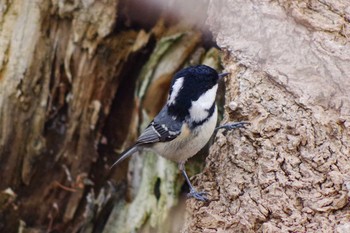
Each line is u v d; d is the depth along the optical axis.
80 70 11.95
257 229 7.55
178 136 8.73
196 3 11.68
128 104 12.59
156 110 12.26
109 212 12.41
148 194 11.80
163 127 8.83
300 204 7.44
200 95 8.48
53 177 12.27
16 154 11.88
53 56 11.69
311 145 7.74
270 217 7.51
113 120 12.62
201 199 8.11
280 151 7.83
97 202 12.45
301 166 7.66
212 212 7.94
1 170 11.86
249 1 9.02
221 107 10.76
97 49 11.91
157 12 11.88
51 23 11.45
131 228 11.84
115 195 12.40
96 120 12.32
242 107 8.30
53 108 12.06
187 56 12.09
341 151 7.64
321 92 8.12
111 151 12.66
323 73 8.27
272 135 7.99
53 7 11.30
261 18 8.83
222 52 9.23
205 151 11.07
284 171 7.71
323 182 7.48
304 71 8.35
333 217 7.22
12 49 11.27
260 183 7.71
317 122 7.88
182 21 11.98
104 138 12.59
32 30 11.29
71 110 12.14
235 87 8.55
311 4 8.88
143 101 12.24
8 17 11.13
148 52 12.38
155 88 12.19
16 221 12.13
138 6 11.73
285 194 7.54
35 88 11.63
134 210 11.92
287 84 8.27
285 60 8.50
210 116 8.55
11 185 12.03
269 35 8.68
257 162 7.92
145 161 11.97
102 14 11.62
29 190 12.18
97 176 12.54
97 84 12.17
